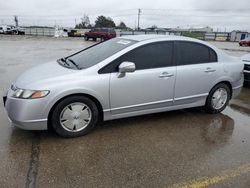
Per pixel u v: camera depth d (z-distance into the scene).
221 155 3.72
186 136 4.29
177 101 4.79
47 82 3.79
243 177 3.21
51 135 4.10
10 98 3.81
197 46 4.92
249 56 7.99
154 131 4.43
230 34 49.38
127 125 4.61
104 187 2.95
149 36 4.77
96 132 4.29
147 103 4.49
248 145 4.06
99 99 4.05
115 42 4.81
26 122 3.71
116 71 4.14
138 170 3.28
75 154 3.60
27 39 33.28
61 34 44.97
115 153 3.67
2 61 11.88
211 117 5.18
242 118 5.21
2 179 3.01
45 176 3.09
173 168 3.36
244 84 8.10
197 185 3.04
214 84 5.12
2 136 4.02
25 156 3.49
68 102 3.89
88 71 4.01
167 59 4.59
